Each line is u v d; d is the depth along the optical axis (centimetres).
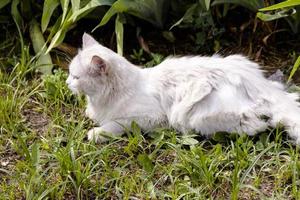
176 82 206
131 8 234
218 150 198
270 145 199
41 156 201
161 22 245
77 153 202
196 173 194
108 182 194
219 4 245
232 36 247
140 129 207
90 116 213
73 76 203
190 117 204
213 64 207
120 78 204
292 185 191
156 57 236
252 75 208
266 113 203
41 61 236
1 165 202
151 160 199
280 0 239
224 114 201
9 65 240
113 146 205
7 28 253
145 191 192
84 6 236
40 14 251
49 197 190
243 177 189
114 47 246
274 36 244
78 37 250
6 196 191
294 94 212
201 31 246
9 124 213
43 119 218
